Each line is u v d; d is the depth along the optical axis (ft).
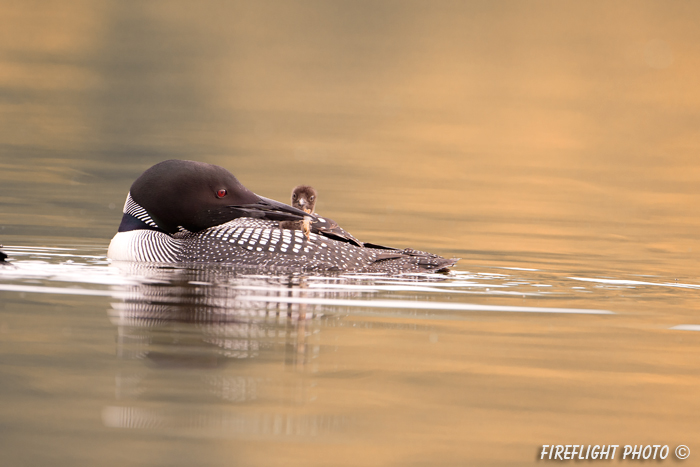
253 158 74.90
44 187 56.24
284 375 22.84
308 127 96.22
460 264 39.65
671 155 89.25
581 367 24.52
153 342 24.93
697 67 161.27
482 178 71.77
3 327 25.82
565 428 20.43
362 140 89.86
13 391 21.20
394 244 44.96
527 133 99.96
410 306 30.22
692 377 23.94
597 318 29.68
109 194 55.36
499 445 19.39
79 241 41.06
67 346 24.35
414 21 204.23
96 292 30.07
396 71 147.02
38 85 107.96
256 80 130.41
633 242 48.08
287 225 37.27
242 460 18.13
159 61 137.90
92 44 146.51
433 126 101.65
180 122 93.15
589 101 126.11
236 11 199.93
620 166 81.46
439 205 58.44
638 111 119.34
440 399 21.75
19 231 42.68
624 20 212.02
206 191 36.04
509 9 221.66
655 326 28.89
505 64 158.92
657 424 20.86
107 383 21.80
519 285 34.68
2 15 159.74
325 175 68.69
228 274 33.73
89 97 103.65
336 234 35.94
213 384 22.02
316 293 31.30
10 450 18.28
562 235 49.62
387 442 19.25
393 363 24.12
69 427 19.39
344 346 25.36
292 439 19.19
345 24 197.67
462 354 25.18
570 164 81.61
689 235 51.06
